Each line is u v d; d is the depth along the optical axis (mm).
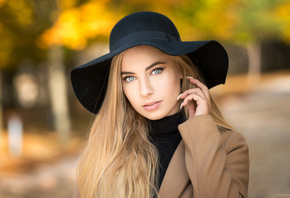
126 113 1848
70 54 9750
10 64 10016
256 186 4762
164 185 1664
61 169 6855
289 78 30234
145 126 1859
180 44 1516
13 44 8547
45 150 8930
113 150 1806
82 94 1880
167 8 7465
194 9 8578
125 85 1691
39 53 9289
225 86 24422
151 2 7098
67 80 13781
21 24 7996
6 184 5984
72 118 13875
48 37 6707
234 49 40344
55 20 7715
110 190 1740
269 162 5809
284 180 4852
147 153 1779
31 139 10445
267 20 23188
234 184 1588
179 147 1727
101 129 1842
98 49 9211
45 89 19719
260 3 21438
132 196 1703
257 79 31141
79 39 6719
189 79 1748
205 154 1565
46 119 14891
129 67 1620
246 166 1707
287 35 24828
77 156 7953
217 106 1880
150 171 1732
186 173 1657
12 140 8719
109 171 1763
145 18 1593
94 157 1829
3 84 20828
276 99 16266
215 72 1797
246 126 9617
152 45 1479
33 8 7906
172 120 1800
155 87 1624
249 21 21516
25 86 21203
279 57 45312
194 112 1770
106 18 6672
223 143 1706
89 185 1798
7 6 7520
